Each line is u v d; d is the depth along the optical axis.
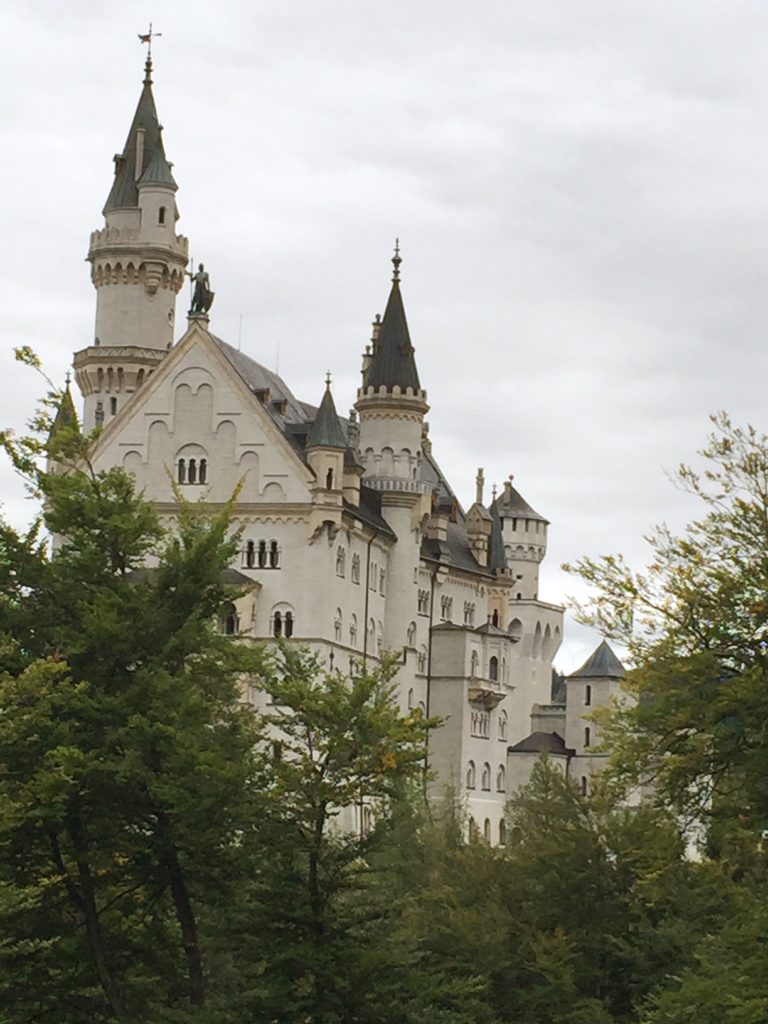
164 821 56.31
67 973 57.00
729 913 66.44
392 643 180.50
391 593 181.25
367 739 55.72
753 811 51.06
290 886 55.84
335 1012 54.66
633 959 67.19
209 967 61.09
